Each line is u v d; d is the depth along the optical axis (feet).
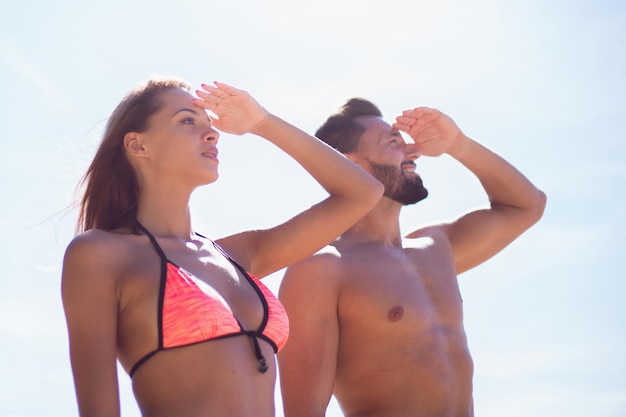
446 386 12.62
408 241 14.32
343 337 12.91
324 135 14.87
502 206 15.52
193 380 9.32
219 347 9.48
